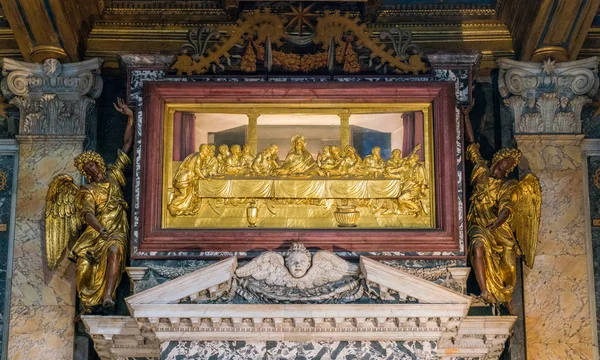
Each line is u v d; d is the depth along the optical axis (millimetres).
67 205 10461
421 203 10469
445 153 10430
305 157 10555
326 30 10758
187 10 11344
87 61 10930
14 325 10344
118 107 10648
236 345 9750
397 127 10664
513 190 10328
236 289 9727
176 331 9688
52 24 10617
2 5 10453
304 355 9742
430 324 9680
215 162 10531
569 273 10500
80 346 10336
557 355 10305
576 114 10891
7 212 10852
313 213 10461
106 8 11273
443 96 10562
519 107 10906
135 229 10320
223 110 10672
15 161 10961
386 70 10781
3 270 10711
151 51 11156
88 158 10367
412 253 10242
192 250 10242
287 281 9734
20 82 10883
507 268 10258
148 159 10383
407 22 11328
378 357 9758
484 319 10086
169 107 10648
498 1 11164
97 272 10188
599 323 10594
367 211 10461
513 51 11250
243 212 10438
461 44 11289
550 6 10461
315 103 10641
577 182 10750
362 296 9711
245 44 10789
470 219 10469
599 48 11227
